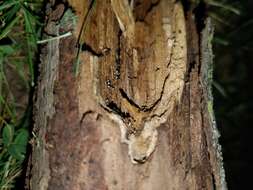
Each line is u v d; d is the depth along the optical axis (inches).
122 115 20.2
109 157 19.8
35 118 22.1
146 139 20.1
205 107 21.7
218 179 21.7
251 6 34.0
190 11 22.3
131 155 19.9
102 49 20.6
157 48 21.3
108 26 21.0
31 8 24.7
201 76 21.6
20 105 26.0
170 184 20.2
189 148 20.8
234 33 34.1
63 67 20.7
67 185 20.2
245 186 35.5
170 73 21.0
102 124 19.9
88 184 20.0
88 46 20.6
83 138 20.1
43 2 24.7
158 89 20.8
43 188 20.7
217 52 35.0
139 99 20.6
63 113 20.5
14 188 24.9
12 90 25.9
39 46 24.6
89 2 20.9
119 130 19.9
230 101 35.9
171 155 20.3
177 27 21.6
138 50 21.2
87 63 20.4
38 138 21.3
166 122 20.4
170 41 21.4
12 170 24.7
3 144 24.9
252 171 35.8
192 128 21.0
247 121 36.3
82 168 20.0
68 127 20.3
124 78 20.7
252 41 34.5
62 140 20.4
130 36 21.3
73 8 21.0
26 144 24.7
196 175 20.8
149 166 20.0
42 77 21.9
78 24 20.8
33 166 21.5
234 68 36.0
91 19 20.8
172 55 21.2
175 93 20.8
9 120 25.6
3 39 24.8
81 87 20.3
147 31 21.5
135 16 21.7
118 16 21.2
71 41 20.8
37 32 24.6
